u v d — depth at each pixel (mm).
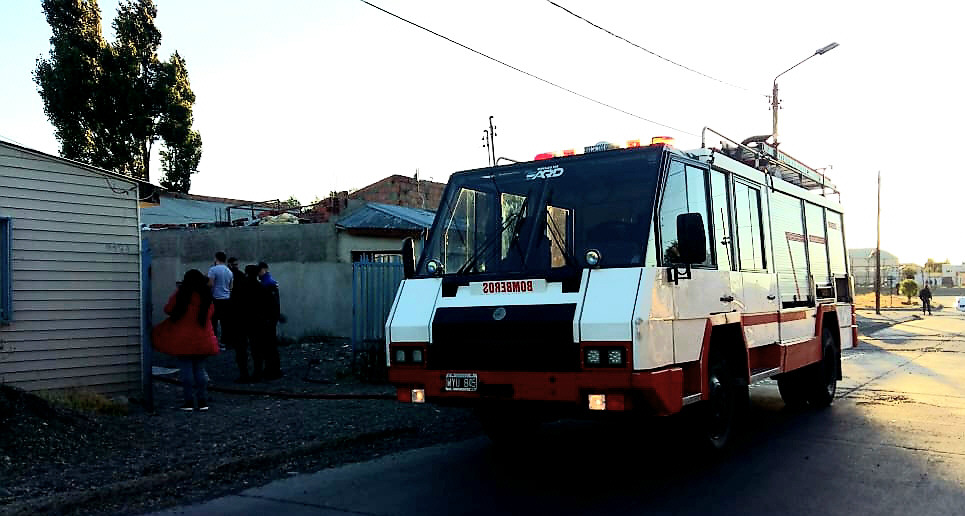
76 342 9516
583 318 5879
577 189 6676
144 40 24859
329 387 11461
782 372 8648
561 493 6090
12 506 5520
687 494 5973
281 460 7230
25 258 9086
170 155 25422
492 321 6305
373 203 22422
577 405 5891
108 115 24016
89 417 8109
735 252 7660
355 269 12727
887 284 85875
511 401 6164
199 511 5691
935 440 7996
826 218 11203
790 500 5770
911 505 5605
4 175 8930
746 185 8195
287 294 18766
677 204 6629
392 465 7156
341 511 5656
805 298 9828
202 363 9672
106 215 9906
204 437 8031
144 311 9570
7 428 7004
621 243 6242
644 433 8664
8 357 8891
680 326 6293
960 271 119562
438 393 6531
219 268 14406
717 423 7121
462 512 5590
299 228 18844
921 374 14430
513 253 6746
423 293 6918
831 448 7641
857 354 19125
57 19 23953
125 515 5609
